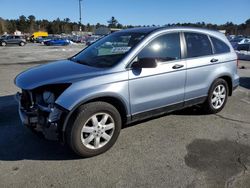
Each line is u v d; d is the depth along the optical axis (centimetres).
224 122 533
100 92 381
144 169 365
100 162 383
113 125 406
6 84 870
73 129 370
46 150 416
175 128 500
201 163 381
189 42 504
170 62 466
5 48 3194
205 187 328
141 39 440
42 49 2997
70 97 363
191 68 496
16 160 388
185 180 341
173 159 391
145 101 439
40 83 380
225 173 356
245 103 667
